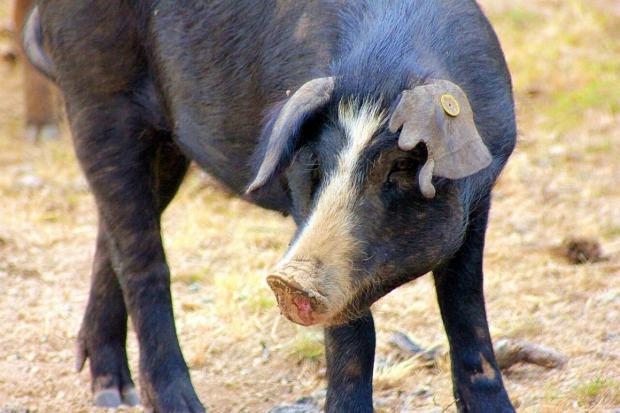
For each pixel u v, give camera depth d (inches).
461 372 455.2
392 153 375.2
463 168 354.6
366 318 429.4
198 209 810.8
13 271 707.4
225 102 472.7
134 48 506.6
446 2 434.3
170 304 507.2
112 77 509.7
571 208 757.3
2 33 1182.9
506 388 510.3
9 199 849.5
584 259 668.7
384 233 380.8
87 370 577.6
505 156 433.1
